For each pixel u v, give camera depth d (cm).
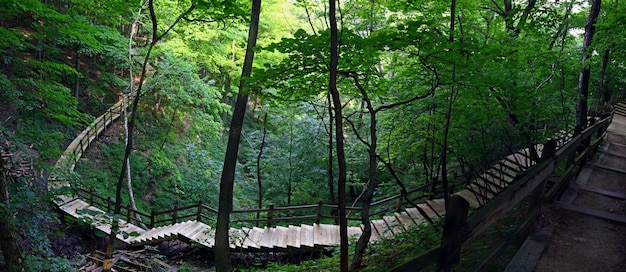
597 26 890
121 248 1159
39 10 880
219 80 2250
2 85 984
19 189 670
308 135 1620
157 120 1969
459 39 614
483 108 802
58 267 703
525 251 405
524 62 812
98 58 2039
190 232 1115
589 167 774
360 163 1600
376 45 570
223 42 1827
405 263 207
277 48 575
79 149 1455
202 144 2128
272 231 1066
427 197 1148
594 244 435
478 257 403
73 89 1753
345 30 557
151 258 1011
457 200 225
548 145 451
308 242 988
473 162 1027
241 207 1738
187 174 1838
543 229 463
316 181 1681
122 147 1695
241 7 937
